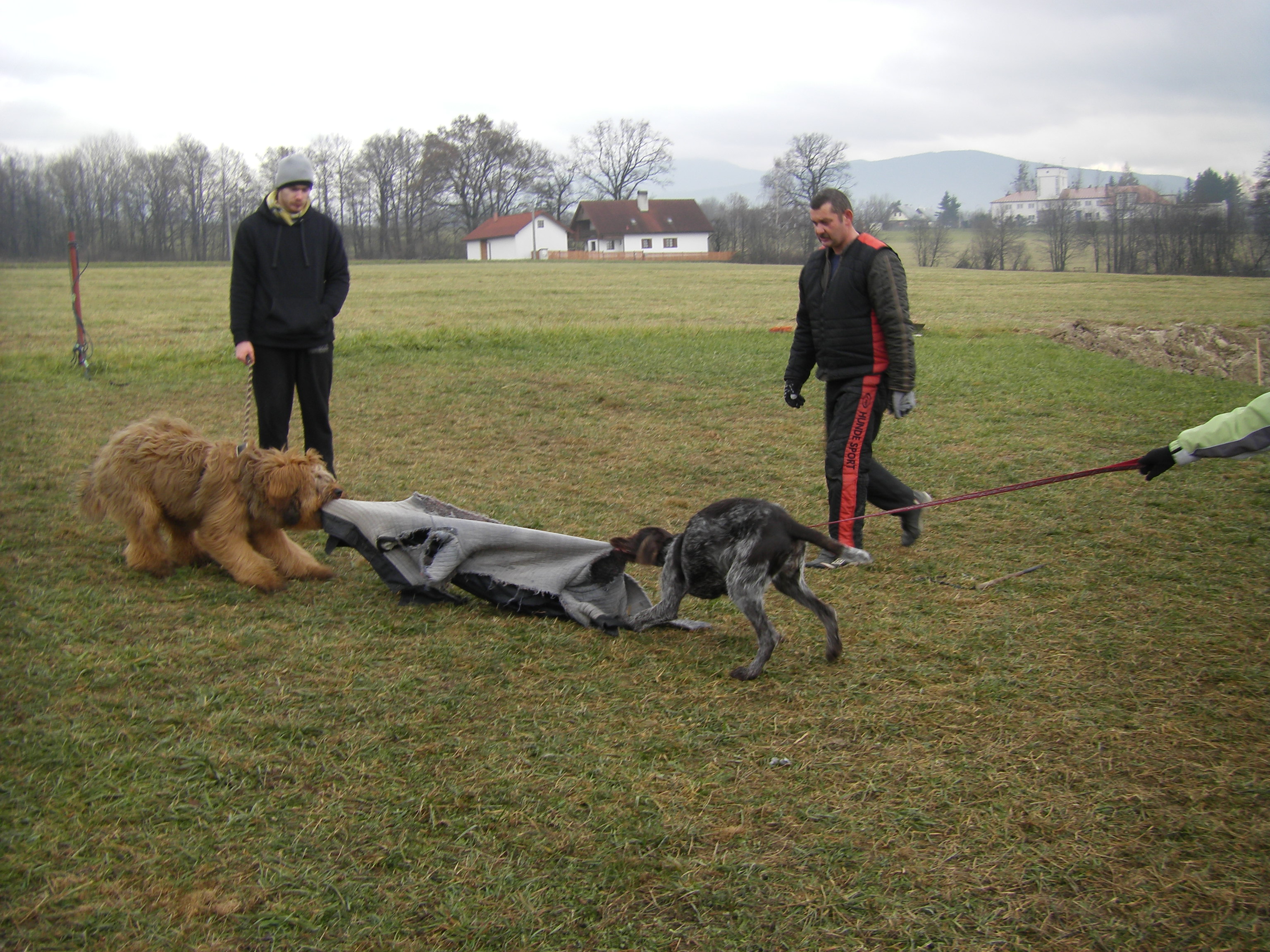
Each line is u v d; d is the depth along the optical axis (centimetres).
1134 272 5853
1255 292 3544
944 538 645
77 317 1290
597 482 778
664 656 457
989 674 434
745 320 2188
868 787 342
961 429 1000
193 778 331
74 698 380
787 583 457
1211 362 1798
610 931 272
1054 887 292
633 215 9200
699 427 999
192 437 525
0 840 294
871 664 448
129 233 6081
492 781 339
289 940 264
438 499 706
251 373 605
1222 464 827
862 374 587
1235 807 331
